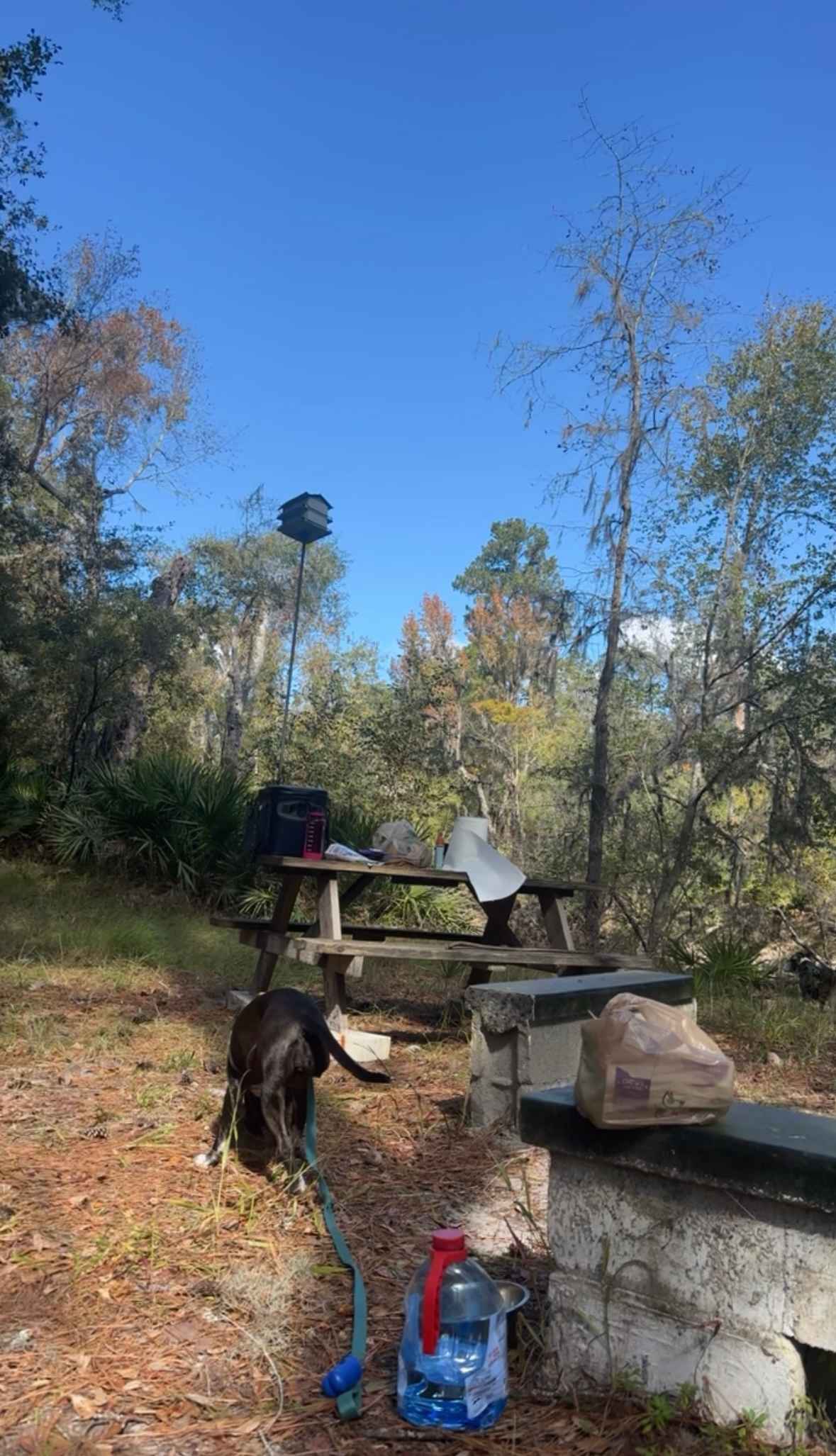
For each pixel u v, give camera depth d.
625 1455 2.46
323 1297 3.25
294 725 17.41
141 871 13.89
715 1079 2.63
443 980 9.10
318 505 15.43
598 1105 2.65
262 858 6.67
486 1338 2.63
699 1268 2.61
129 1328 3.04
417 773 17.23
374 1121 5.04
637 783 13.76
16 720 17.53
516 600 28.98
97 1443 2.50
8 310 17.17
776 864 12.99
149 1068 5.68
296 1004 4.27
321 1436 2.55
